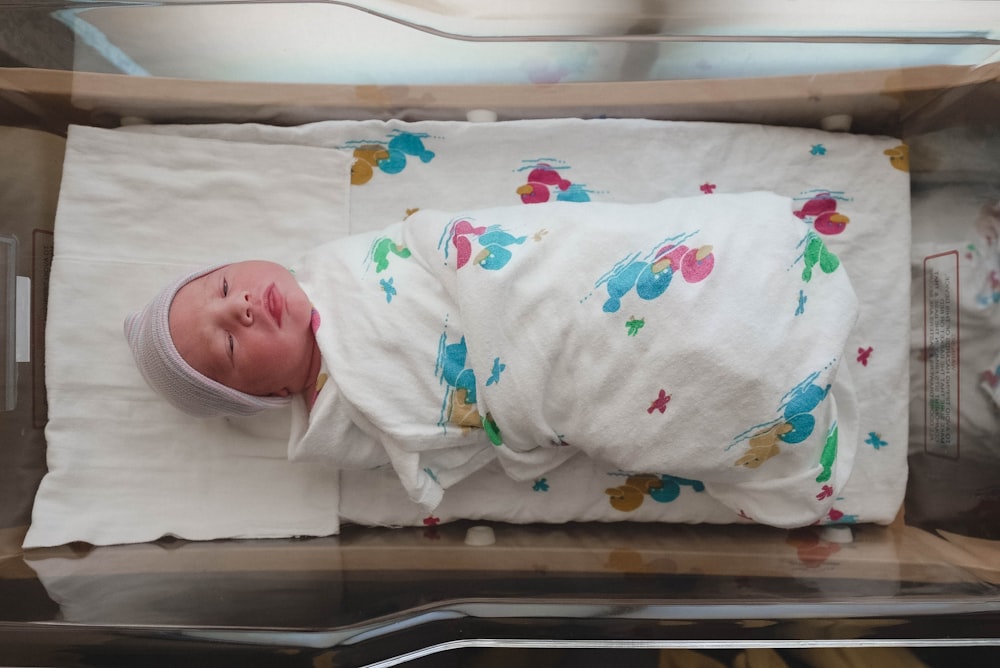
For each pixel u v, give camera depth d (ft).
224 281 3.07
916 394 3.51
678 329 2.77
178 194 3.51
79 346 3.37
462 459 3.21
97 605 2.73
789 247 2.89
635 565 3.14
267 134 3.56
